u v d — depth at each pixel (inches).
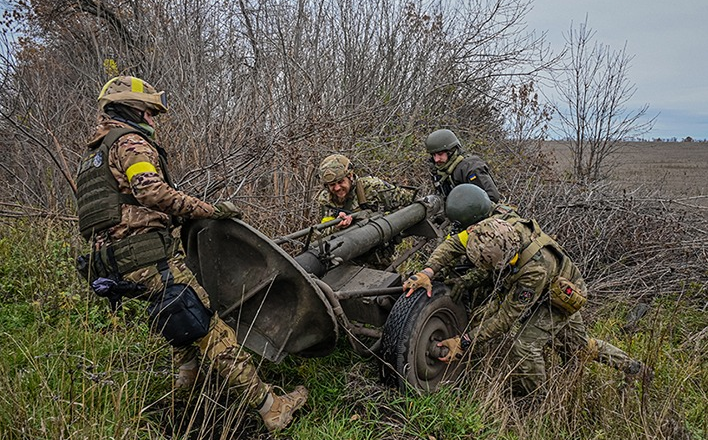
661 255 220.8
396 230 164.2
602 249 236.5
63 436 95.7
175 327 109.5
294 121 209.2
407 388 130.8
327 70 281.9
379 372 140.6
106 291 104.7
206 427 121.2
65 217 189.5
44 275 166.9
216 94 233.8
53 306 153.8
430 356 139.3
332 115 248.2
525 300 134.3
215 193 209.8
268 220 205.6
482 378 136.1
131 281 107.4
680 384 138.3
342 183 166.9
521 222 140.4
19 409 101.0
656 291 209.9
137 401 119.5
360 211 165.8
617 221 236.7
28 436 99.9
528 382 144.3
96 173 107.2
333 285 148.3
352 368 146.1
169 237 113.1
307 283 112.9
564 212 244.4
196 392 130.6
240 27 283.0
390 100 285.9
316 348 130.5
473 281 146.1
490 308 142.5
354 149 230.7
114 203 106.7
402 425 125.3
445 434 123.0
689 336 170.6
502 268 130.3
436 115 311.3
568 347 153.7
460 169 202.7
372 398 135.0
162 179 109.9
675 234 237.6
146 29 262.1
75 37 297.3
